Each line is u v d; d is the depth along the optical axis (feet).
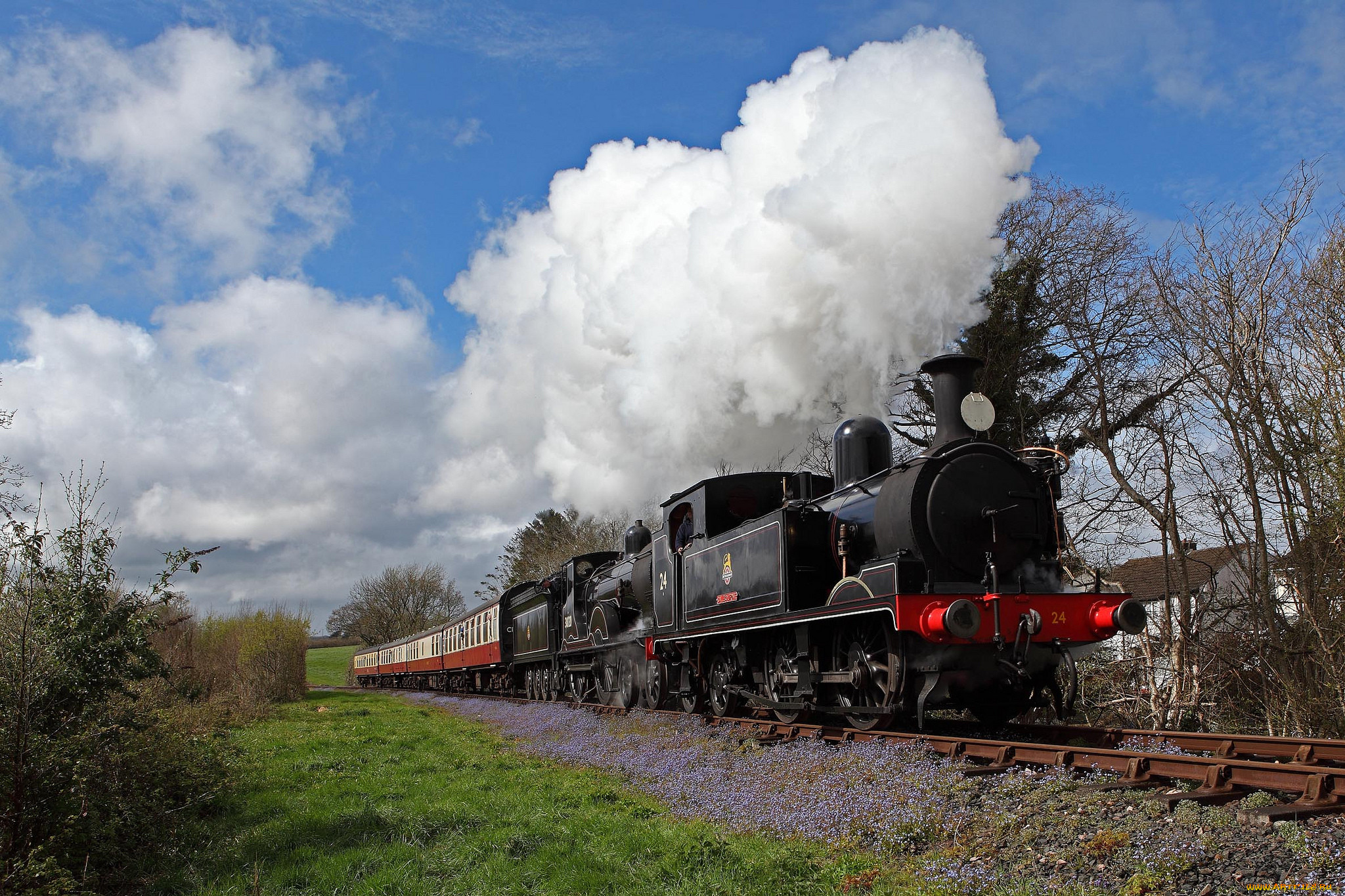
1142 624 26.12
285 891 17.95
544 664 71.92
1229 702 41.14
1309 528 36.99
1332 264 37.70
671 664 46.03
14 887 16.72
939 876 15.57
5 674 18.85
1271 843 14.05
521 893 17.25
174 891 19.06
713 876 17.13
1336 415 36.45
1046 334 56.70
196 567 23.13
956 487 27.76
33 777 18.70
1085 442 52.75
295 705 74.90
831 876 16.74
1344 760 20.13
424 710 68.95
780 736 31.01
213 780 26.81
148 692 28.43
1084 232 56.44
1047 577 28.60
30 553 19.44
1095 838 15.62
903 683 27.35
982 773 21.13
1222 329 38.47
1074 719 43.73
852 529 30.66
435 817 23.27
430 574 226.79
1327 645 36.09
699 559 40.52
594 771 31.40
